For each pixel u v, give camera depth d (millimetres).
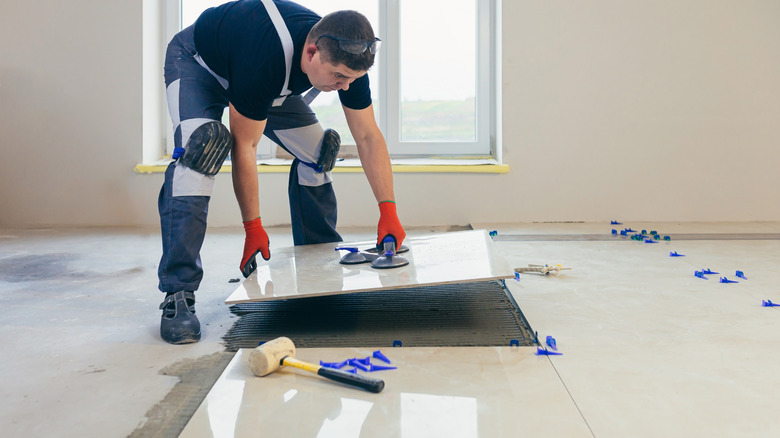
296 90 1572
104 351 1397
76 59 3490
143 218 3551
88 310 1762
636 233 3111
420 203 3586
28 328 1580
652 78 3531
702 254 2525
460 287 1975
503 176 3580
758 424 979
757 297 1802
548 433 950
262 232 1757
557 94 3553
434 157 3842
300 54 1438
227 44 1495
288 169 3494
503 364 1261
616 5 3504
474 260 1682
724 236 3020
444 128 3861
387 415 1019
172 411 1071
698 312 1647
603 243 2824
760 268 2229
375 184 1822
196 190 1542
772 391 1110
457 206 3590
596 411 1028
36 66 3490
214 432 963
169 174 1553
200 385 1191
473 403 1063
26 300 1874
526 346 1384
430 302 1791
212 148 1515
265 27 1452
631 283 1998
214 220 3559
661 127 3555
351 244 2115
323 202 2174
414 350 1356
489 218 3602
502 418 1003
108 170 3531
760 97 3525
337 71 1356
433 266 1645
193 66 1630
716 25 3500
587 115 3557
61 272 2293
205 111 1572
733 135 3549
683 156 3564
